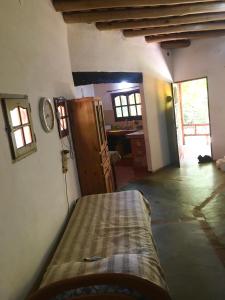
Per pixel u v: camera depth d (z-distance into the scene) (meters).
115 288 1.42
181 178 5.69
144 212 2.82
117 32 5.23
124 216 2.69
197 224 3.62
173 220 3.83
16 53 2.00
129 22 4.61
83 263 1.78
